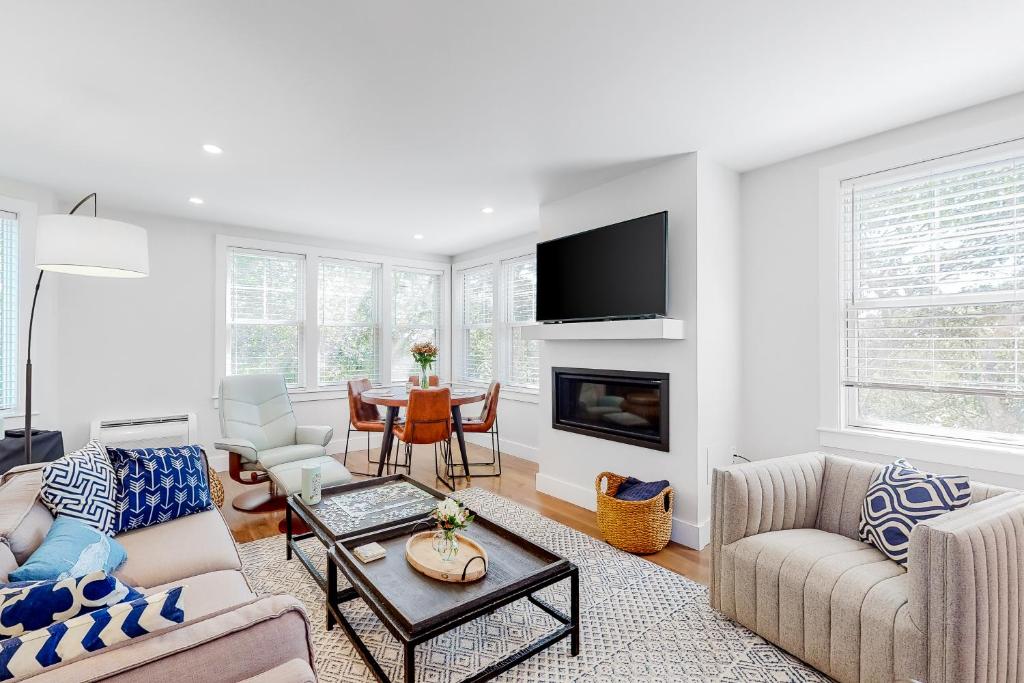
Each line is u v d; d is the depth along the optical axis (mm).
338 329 5215
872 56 1871
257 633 909
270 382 3951
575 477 3520
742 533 2000
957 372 2363
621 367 3186
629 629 1998
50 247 1972
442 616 1464
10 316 3219
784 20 1656
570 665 1782
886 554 1792
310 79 2018
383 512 2357
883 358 2602
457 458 4961
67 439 3697
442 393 3896
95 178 3193
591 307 3238
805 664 1774
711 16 1633
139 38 1725
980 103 2246
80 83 2029
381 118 2379
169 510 2094
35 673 785
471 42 1774
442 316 6020
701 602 2201
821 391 2773
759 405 3047
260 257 4723
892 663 1483
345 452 4762
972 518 1479
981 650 1388
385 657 1816
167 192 3510
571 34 1731
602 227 3174
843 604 1617
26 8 1547
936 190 2420
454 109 2297
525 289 5062
